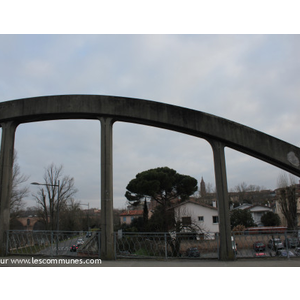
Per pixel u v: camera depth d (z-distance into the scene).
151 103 9.70
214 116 9.55
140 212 54.09
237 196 75.00
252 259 8.83
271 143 9.35
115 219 55.66
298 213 37.84
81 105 9.76
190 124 9.49
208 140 9.66
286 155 9.27
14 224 33.41
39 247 9.42
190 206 33.44
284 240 9.19
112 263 8.23
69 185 33.75
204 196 66.38
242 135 9.39
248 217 38.47
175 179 26.69
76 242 9.27
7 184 9.81
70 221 40.72
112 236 8.98
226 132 9.41
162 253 9.97
